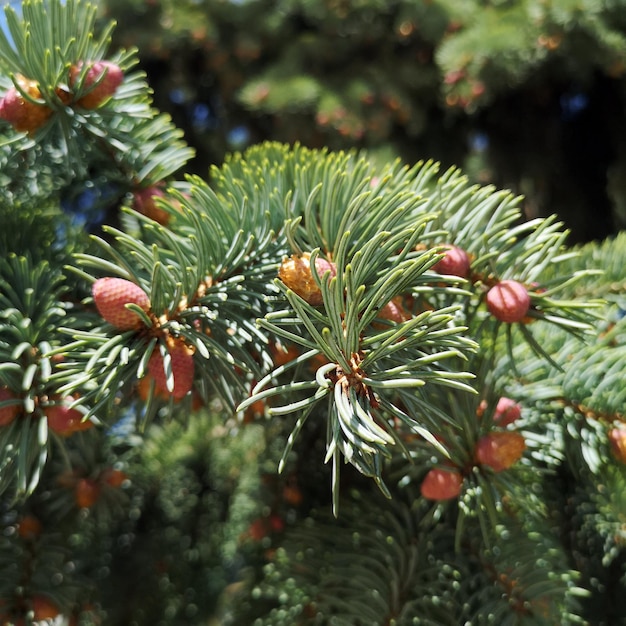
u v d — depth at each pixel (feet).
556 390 2.02
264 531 2.29
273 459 2.32
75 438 1.98
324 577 2.08
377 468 1.67
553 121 5.65
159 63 5.79
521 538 2.04
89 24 1.91
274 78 5.44
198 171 5.73
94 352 1.76
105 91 1.92
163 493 2.67
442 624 2.00
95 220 2.12
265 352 1.81
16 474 1.76
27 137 1.91
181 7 5.63
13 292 1.85
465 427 1.88
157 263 1.74
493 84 5.04
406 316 1.84
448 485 1.88
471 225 1.90
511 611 1.98
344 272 1.78
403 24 5.49
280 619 2.13
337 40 5.70
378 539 2.08
